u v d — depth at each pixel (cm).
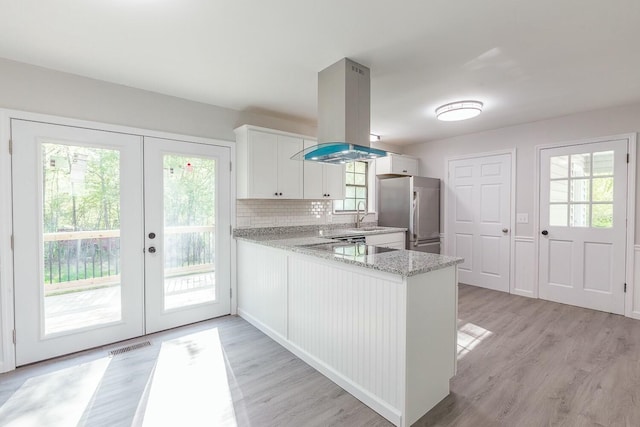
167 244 298
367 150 232
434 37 196
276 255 270
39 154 235
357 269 189
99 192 262
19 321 229
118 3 163
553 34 192
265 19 178
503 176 422
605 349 254
